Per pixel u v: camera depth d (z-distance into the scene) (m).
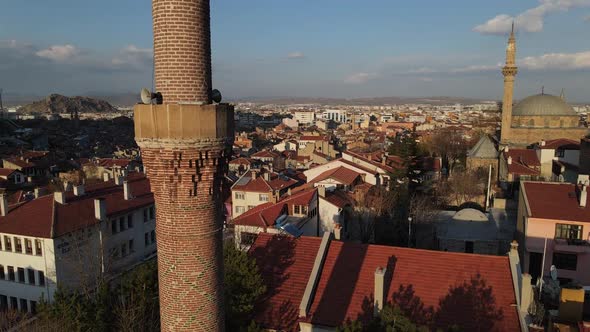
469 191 75.44
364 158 84.44
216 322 13.36
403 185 63.94
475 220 55.16
